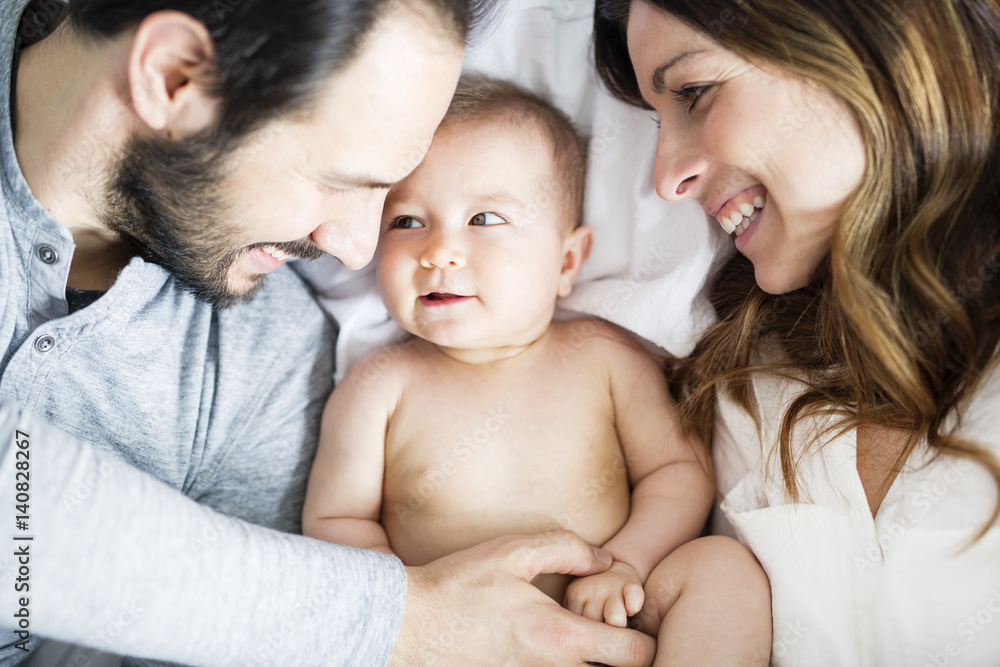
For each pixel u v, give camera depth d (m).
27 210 0.90
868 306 0.92
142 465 1.08
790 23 0.85
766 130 0.89
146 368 1.05
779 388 1.06
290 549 0.87
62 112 0.90
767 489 1.04
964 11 0.84
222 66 0.82
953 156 0.88
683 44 0.90
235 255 0.97
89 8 0.86
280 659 0.83
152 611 0.77
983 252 0.92
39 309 0.96
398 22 0.81
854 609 0.94
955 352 0.93
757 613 0.98
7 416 0.77
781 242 0.98
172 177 0.89
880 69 0.85
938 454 0.90
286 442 1.21
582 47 1.24
